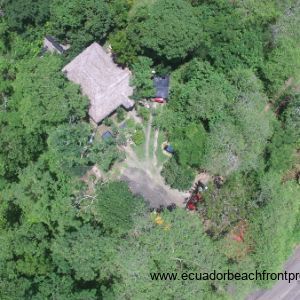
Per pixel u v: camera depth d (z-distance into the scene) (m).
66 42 60.12
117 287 50.66
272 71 54.59
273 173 53.56
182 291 49.19
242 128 52.00
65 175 55.12
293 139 54.53
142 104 59.34
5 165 53.94
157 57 57.59
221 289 51.50
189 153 53.03
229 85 54.09
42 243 51.81
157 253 49.56
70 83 54.22
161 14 53.22
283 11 55.41
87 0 55.03
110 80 56.47
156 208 58.22
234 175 53.75
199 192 57.09
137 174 58.84
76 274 50.22
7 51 59.38
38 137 54.59
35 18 57.59
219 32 54.81
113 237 51.44
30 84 51.28
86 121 58.56
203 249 50.06
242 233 53.12
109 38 57.56
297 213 54.66
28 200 52.91
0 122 53.47
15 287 48.34
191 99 53.94
